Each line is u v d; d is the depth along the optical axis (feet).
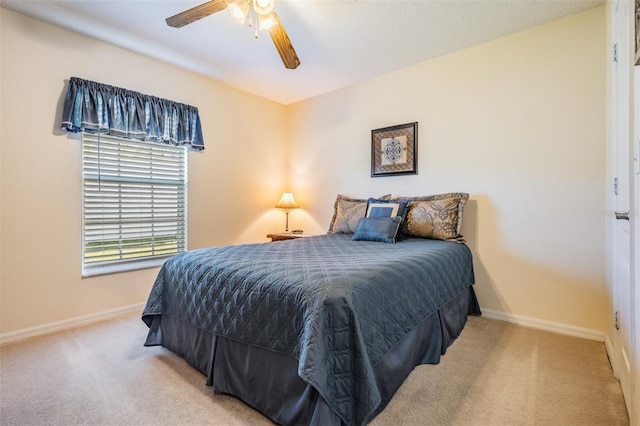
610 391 5.39
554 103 8.05
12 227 7.61
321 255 6.64
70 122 8.25
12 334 7.54
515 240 8.64
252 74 11.30
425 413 4.81
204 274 5.96
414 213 9.34
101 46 8.97
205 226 11.60
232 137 12.44
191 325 6.13
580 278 7.74
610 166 6.77
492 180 9.00
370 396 3.93
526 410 4.90
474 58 9.29
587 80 7.62
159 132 10.05
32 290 7.88
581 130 7.70
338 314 4.13
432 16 7.80
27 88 7.77
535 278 8.36
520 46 8.52
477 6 7.42
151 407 4.98
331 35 8.67
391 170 11.03
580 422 4.63
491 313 8.99
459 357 6.60
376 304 4.67
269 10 6.10
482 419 4.69
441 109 9.94
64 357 6.64
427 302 6.13
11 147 7.58
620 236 5.65
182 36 8.75
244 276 5.28
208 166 11.68
